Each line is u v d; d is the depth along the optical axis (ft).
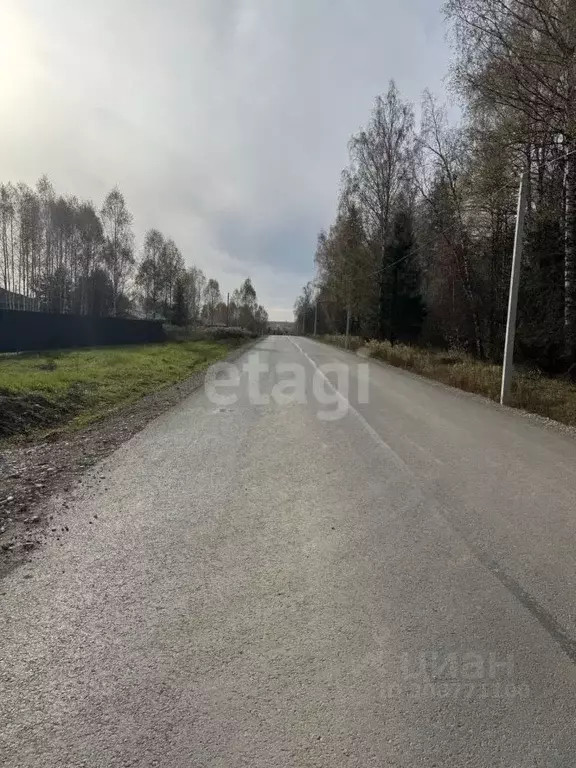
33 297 155.02
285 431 26.45
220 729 6.64
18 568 11.28
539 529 13.73
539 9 40.75
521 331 63.16
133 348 88.12
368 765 6.08
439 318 116.67
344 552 12.19
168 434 25.59
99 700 7.18
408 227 118.42
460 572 11.22
